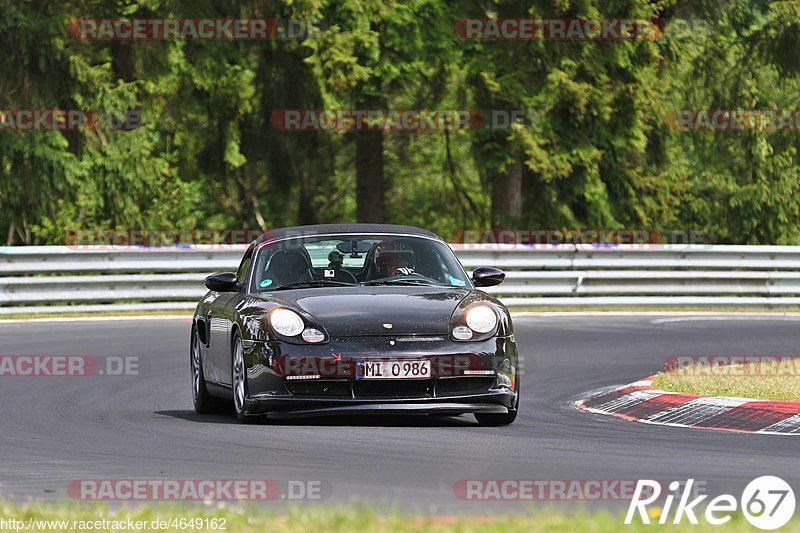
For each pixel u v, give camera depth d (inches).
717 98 4766.2
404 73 4030.5
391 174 5698.8
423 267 1486.2
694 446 1212.5
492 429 1341.0
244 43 4035.4
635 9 4040.4
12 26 3629.4
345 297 1379.2
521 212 4426.7
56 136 3688.5
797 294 3238.2
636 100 4114.2
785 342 2317.9
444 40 4023.1
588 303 3097.9
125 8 3978.8
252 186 5128.0
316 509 848.9
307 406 1317.7
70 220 3732.8
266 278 1469.0
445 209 5718.5
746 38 4660.4
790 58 4576.8
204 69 3966.5
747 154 4849.9
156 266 2918.3
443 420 1428.4
